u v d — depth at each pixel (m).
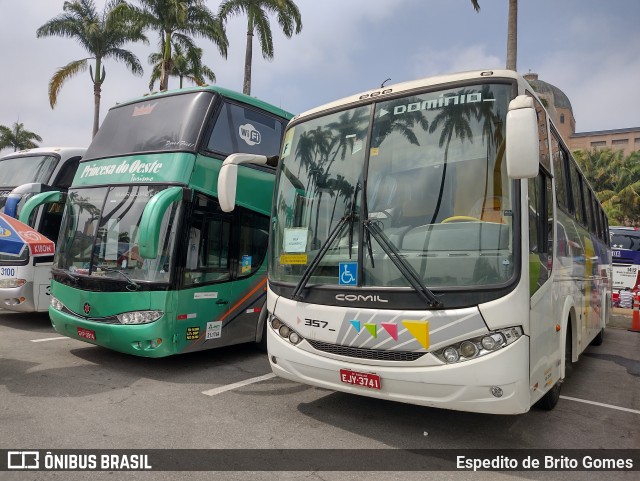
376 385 4.25
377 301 4.28
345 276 4.53
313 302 4.68
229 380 6.39
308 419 5.04
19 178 10.59
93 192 7.39
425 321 4.04
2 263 9.34
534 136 3.77
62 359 7.07
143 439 4.42
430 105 4.66
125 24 22.02
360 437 4.62
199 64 24.20
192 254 6.75
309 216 5.05
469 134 4.39
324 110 5.38
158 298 6.37
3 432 4.43
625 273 19.78
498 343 3.86
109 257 6.81
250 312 7.66
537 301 4.25
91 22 25.22
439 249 4.18
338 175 4.96
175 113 7.35
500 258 3.99
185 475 3.79
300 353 4.75
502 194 4.13
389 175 4.64
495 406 3.86
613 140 73.19
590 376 7.61
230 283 7.29
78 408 5.12
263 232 7.95
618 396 6.43
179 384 6.14
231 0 22.31
